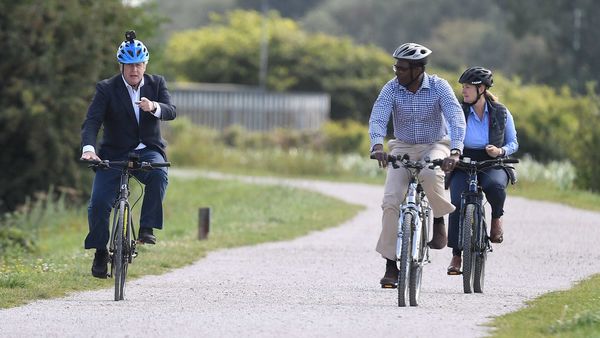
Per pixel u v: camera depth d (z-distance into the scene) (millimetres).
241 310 31016
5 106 86688
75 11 87938
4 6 86500
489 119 37000
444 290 37188
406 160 32156
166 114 33062
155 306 31984
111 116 33812
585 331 26531
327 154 131625
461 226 36156
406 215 32031
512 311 31062
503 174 36938
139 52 33188
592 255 48438
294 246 53281
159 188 33906
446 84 33062
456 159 31859
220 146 143500
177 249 49281
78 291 36031
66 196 88812
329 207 77812
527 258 47375
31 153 88250
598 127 85938
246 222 67062
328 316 29734
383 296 35250
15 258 53125
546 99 132375
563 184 88312
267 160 132500
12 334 26781
